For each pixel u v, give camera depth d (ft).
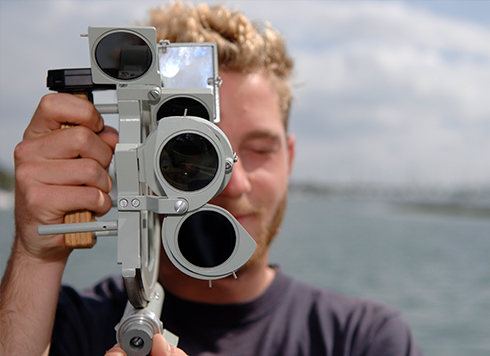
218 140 2.61
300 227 99.50
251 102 5.32
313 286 6.22
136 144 2.75
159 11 5.94
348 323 5.59
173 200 2.59
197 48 3.46
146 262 3.16
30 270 3.64
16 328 3.58
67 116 3.23
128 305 3.29
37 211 3.22
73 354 4.99
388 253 60.29
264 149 5.39
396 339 5.50
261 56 5.47
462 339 24.94
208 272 2.69
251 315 5.40
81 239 3.05
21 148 3.30
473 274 46.01
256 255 5.21
